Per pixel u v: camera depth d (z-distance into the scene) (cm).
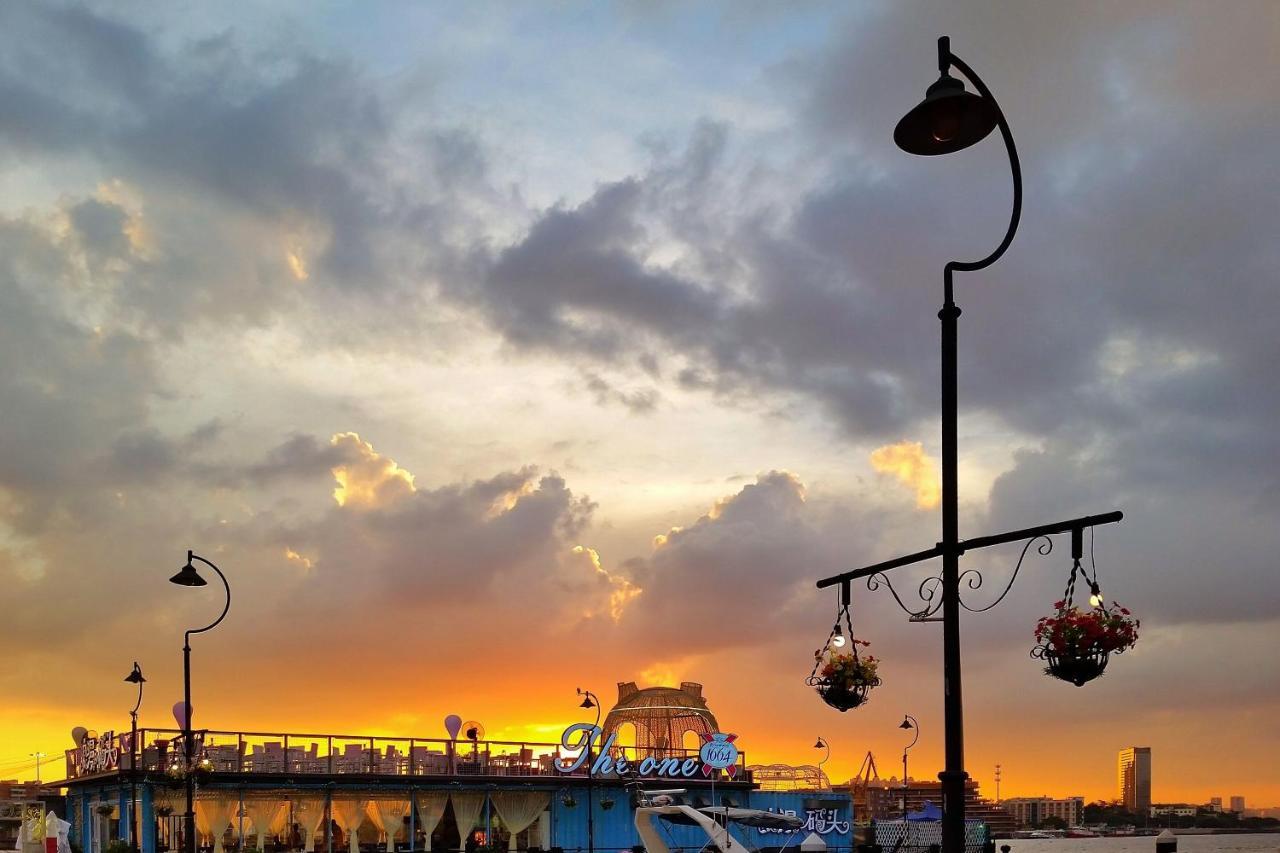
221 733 5219
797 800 6450
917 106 1367
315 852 5334
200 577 4166
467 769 5781
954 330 1365
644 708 6525
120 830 5162
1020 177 1350
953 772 1303
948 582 1338
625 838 6047
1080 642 1428
